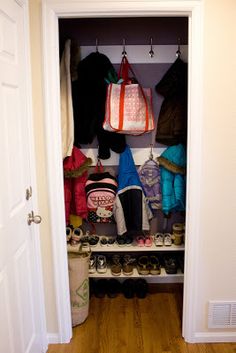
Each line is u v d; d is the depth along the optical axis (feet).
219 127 5.93
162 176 7.79
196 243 6.32
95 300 8.32
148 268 8.13
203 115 5.89
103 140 7.72
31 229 5.80
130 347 6.61
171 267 8.02
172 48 7.66
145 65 7.76
